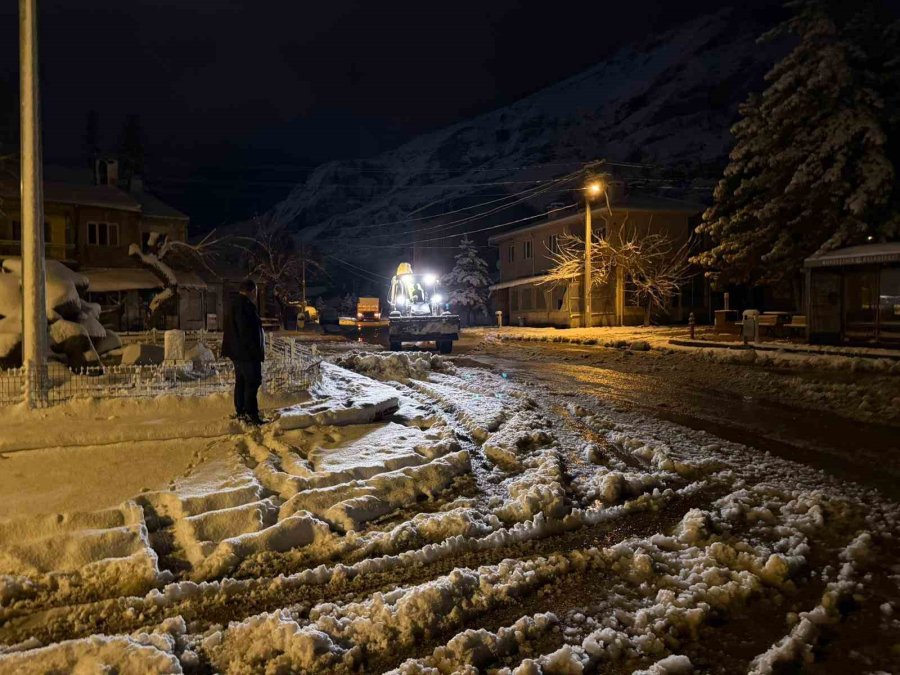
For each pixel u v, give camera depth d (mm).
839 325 18188
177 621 3812
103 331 11789
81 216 33688
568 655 3420
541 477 6449
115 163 39469
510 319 47875
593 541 5238
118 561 4445
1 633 3770
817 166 22422
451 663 3420
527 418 9469
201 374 9586
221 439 6992
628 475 6719
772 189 24812
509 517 5680
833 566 4648
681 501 6164
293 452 6770
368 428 8000
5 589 4129
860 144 21781
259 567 4648
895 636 3684
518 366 17828
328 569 4590
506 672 3344
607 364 17891
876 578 4430
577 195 45875
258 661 3465
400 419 8961
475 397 11148
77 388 7984
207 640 3637
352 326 34562
